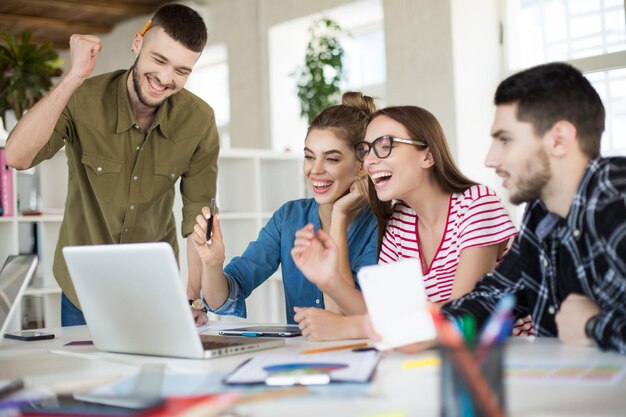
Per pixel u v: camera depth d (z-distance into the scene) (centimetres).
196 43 232
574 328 144
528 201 151
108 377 133
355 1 591
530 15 500
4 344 187
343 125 223
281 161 486
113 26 897
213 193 269
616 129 461
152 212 264
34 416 102
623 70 457
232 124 713
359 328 169
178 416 95
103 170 250
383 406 101
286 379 118
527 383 111
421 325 140
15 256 168
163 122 254
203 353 150
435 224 201
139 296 151
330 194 225
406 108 199
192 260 258
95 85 250
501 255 199
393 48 537
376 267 141
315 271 178
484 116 513
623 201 139
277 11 661
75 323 260
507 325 86
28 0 768
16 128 230
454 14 499
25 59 446
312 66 582
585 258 149
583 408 96
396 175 195
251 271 237
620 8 454
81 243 258
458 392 81
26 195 400
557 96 142
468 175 502
